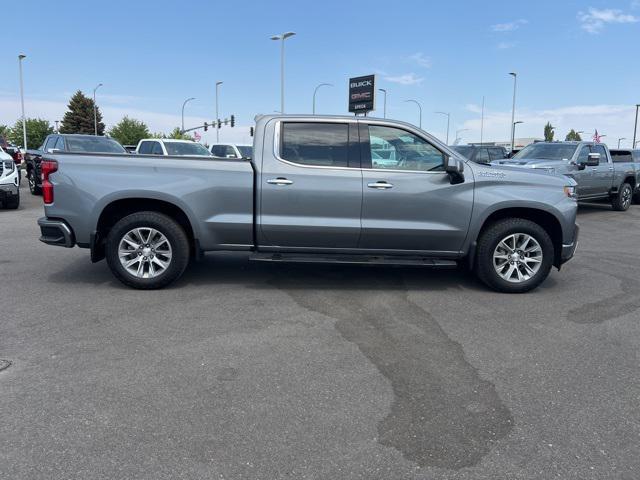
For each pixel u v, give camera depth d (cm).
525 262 618
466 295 610
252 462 284
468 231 607
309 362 413
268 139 595
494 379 389
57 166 580
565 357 432
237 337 463
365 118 605
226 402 347
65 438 302
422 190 595
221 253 820
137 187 579
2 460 281
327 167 593
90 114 9100
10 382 370
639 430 322
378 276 690
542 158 1404
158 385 370
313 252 611
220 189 586
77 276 664
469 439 310
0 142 2275
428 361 419
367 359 421
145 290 602
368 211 595
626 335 485
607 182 1481
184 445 298
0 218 1198
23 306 539
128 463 281
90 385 368
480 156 2025
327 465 282
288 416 331
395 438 309
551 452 297
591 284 673
